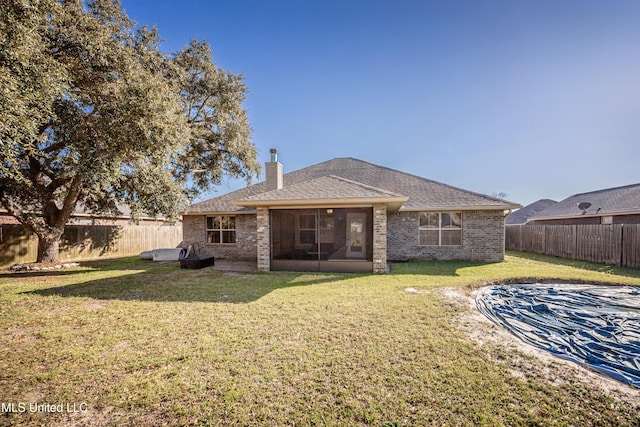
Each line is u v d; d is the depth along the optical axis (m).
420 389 3.16
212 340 4.50
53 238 13.17
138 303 6.62
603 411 2.80
